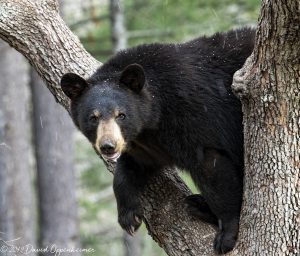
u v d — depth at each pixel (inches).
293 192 374.9
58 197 1076.5
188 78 421.1
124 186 443.2
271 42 348.2
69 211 1085.8
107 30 1193.4
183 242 426.9
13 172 1049.5
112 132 410.6
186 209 434.0
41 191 1088.2
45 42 483.2
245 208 393.1
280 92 360.2
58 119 1067.3
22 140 1064.2
